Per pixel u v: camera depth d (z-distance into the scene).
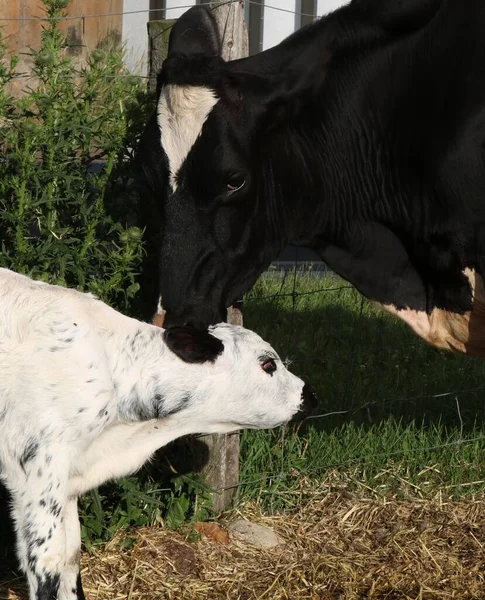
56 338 4.13
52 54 4.67
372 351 7.13
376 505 5.43
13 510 4.12
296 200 4.55
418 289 4.87
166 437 4.48
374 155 4.68
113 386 4.21
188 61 4.14
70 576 4.25
